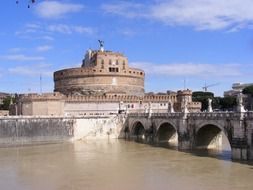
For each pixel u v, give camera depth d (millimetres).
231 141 74562
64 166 71250
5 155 86438
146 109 133500
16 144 106188
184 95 141750
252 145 70500
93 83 147125
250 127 70250
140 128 123500
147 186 54469
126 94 142500
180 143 91500
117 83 149125
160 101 142000
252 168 64688
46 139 110938
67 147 100312
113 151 90875
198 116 86125
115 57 150875
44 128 111125
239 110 72750
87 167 69812
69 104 129250
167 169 66438
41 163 74812
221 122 78000
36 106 123500
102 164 72750
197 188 52594
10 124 105812
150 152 87938
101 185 55562
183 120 90812
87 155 84812
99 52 150625
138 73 156000
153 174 62500
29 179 60500
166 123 102000
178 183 55812
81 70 147875
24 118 108188
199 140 89500
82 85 147625
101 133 121438
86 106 131250
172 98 144375
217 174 61125
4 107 185875
